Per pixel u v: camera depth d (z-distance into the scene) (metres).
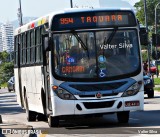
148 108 29.27
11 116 30.50
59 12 21.12
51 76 20.91
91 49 21.00
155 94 42.53
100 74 20.84
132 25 21.39
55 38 21.02
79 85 20.77
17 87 28.77
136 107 21.03
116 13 21.33
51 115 21.45
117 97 20.83
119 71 20.97
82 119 24.92
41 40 22.44
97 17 21.19
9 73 118.44
